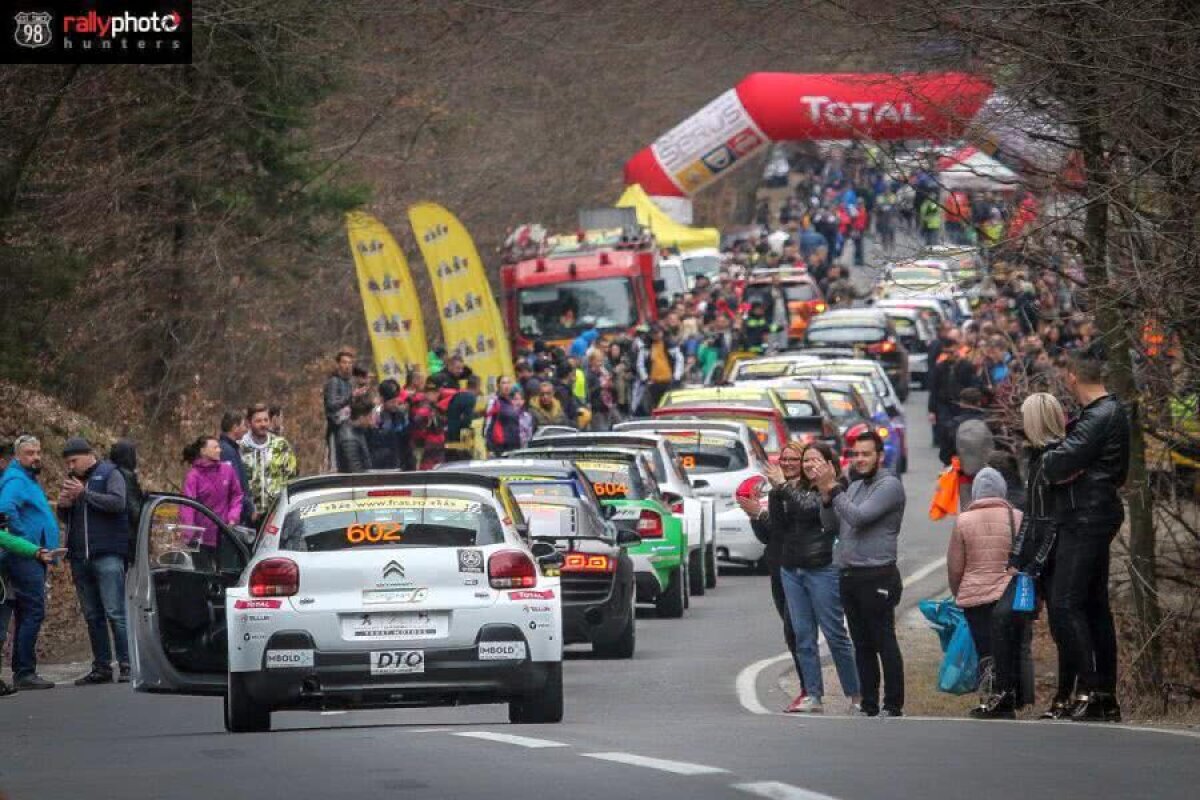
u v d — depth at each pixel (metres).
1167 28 35.81
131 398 74.62
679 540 55.38
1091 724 29.58
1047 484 30.69
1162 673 38.78
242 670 31.36
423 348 82.19
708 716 36.03
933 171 40.69
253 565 31.72
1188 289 36.56
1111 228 38.41
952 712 38.66
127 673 45.25
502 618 31.52
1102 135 37.91
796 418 75.50
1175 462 40.47
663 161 116.62
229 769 25.48
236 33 71.56
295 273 83.25
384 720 37.25
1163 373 38.94
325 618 31.25
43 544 43.91
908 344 136.62
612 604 46.09
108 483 44.69
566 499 46.56
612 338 102.50
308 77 78.62
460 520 31.98
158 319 77.44
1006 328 48.94
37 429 64.75
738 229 184.62
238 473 53.19
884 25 38.88
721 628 53.50
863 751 25.58
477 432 80.19
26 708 39.97
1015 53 37.75
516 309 114.38
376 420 68.75
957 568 35.47
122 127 71.25
